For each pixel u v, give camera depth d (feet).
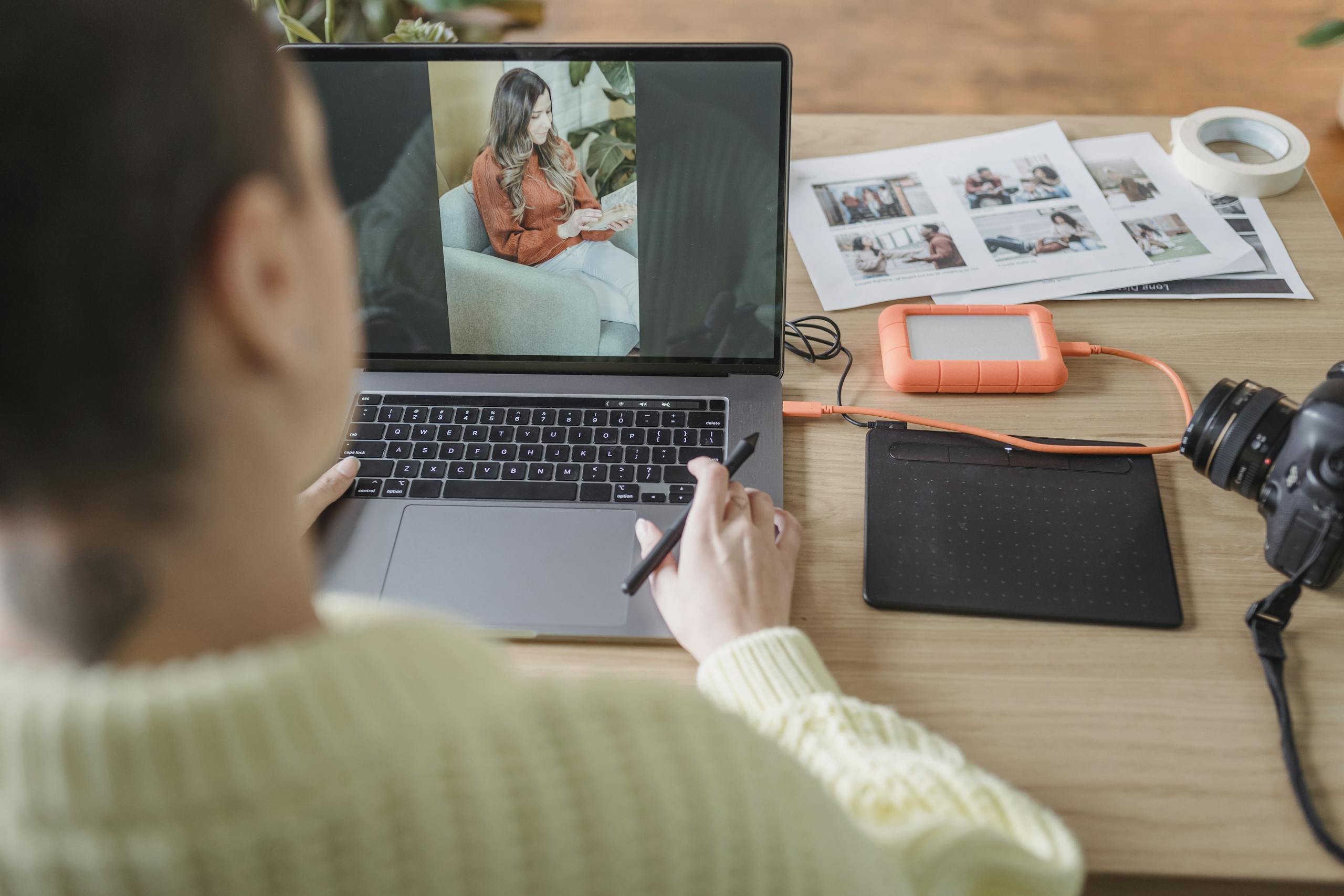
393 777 0.91
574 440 2.79
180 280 0.79
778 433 2.81
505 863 0.94
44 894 0.88
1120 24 8.21
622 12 8.27
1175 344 3.10
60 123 0.72
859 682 2.30
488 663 1.05
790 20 8.32
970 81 7.75
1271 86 7.50
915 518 2.60
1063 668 2.32
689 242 2.82
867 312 3.26
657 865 0.99
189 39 0.78
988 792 1.83
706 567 2.34
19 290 0.74
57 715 0.85
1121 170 3.70
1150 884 2.04
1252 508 2.63
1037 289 3.29
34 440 0.80
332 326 0.99
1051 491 2.66
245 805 0.87
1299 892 1.99
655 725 1.04
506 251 2.85
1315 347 3.08
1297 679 2.27
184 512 0.90
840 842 1.15
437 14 6.00
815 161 3.81
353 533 2.59
